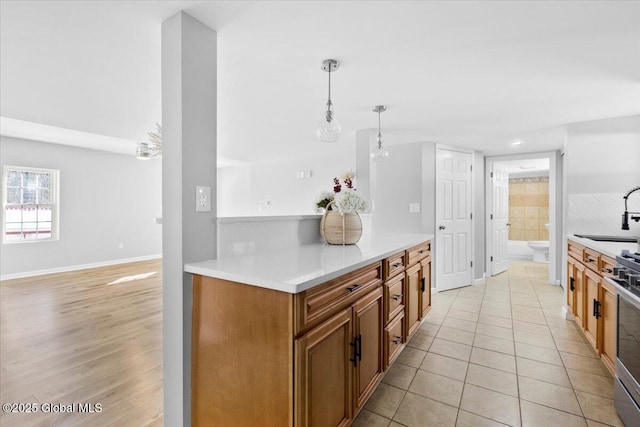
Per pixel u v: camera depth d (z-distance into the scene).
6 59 1.87
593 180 3.04
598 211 3.01
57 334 2.63
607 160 2.98
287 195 6.10
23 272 4.80
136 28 1.53
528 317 3.17
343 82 2.22
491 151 4.63
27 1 1.30
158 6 1.35
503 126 3.29
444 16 1.45
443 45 1.71
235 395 1.27
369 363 1.70
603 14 1.42
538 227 6.62
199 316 1.38
